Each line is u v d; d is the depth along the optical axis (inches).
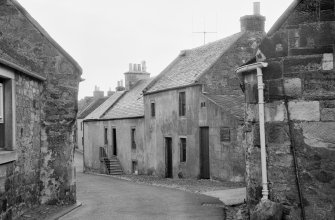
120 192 669.9
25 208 458.3
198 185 751.1
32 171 488.4
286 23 343.3
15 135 424.8
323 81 330.3
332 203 323.6
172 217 429.7
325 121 329.1
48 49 536.4
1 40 521.3
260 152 359.9
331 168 325.4
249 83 372.5
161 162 1064.8
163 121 1055.6
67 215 452.8
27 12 530.0
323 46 331.3
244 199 502.3
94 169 1536.7
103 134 1475.1
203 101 876.6
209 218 420.2
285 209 341.4
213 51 1003.3
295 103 339.3
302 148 335.9
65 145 532.4
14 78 424.8
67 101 538.0
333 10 328.8
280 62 345.4
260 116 351.9
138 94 1402.6
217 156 823.7
